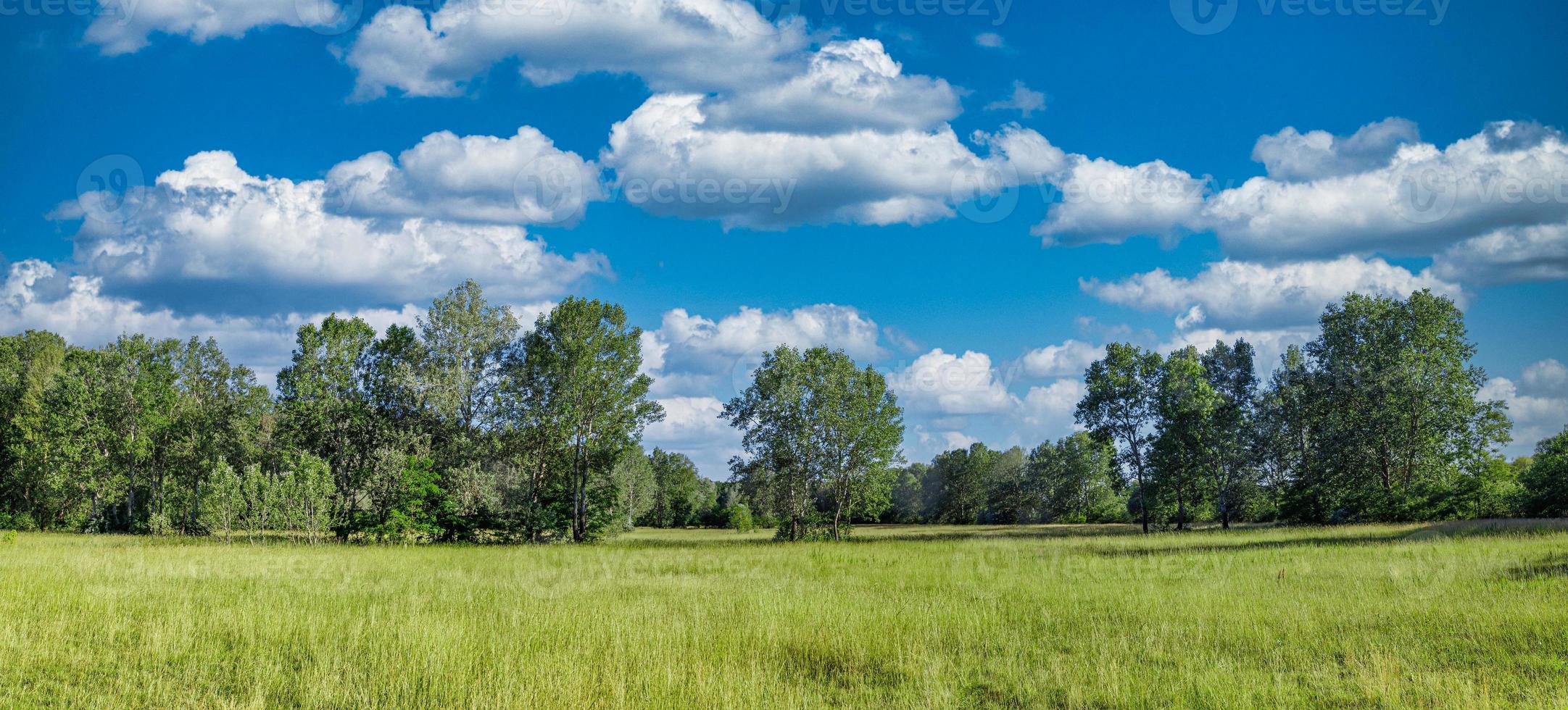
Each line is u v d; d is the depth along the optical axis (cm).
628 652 1088
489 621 1319
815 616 1354
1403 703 817
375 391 4897
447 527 4328
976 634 1217
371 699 888
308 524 3834
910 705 880
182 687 931
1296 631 1159
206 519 3812
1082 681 941
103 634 1173
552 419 4728
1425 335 5194
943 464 10956
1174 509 6359
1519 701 810
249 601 1522
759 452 5556
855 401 5559
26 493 6056
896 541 4500
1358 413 5425
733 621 1330
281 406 4856
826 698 912
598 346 4812
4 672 955
